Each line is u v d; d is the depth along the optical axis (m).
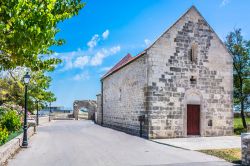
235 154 14.23
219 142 18.94
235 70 29.77
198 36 23.22
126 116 26.22
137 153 14.72
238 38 29.95
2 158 11.16
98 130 28.34
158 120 21.27
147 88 21.31
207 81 23.30
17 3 6.95
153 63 21.50
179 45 22.42
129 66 25.62
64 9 8.70
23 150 15.42
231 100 24.11
